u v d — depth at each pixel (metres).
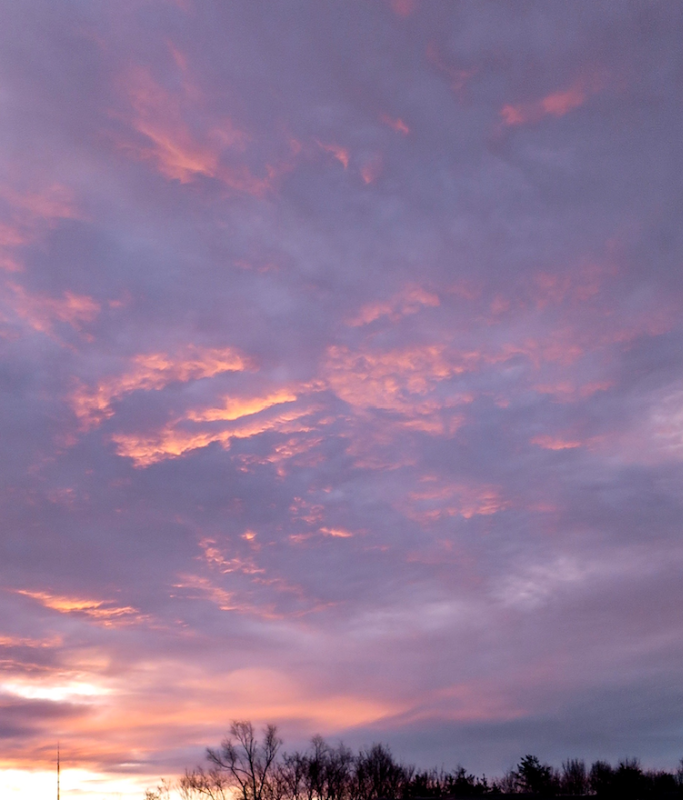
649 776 104.88
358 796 103.31
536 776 109.69
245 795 94.94
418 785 108.31
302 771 98.25
